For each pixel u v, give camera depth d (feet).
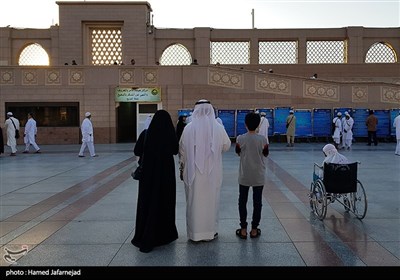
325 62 96.27
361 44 94.27
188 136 17.89
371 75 91.45
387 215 22.03
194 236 17.58
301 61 94.84
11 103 75.00
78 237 18.49
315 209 22.34
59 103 75.20
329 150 22.08
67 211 23.45
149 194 17.07
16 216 22.36
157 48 94.48
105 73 75.31
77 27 92.79
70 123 75.61
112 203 25.55
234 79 75.41
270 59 96.27
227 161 47.60
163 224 17.35
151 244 16.52
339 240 17.84
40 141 75.10
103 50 94.48
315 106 75.20
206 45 94.17
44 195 28.32
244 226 18.35
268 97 75.41
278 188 30.22
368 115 73.77
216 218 18.34
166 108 75.41
